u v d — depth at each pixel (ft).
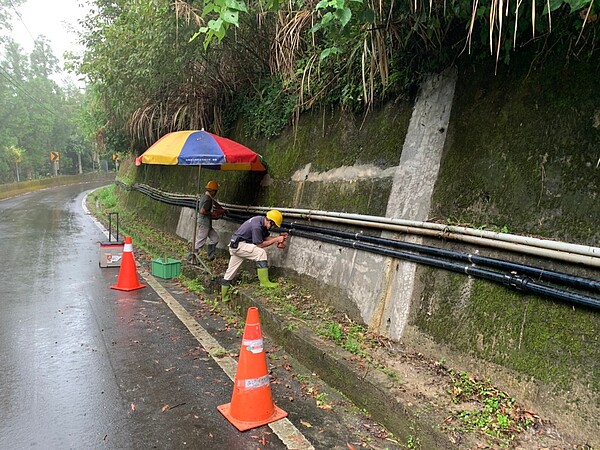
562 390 8.75
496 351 10.21
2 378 12.87
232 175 29.27
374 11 12.24
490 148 11.83
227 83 30.07
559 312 9.22
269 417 10.78
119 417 10.89
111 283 24.11
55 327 17.10
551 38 10.58
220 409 11.21
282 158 23.44
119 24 32.35
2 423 10.57
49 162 177.27
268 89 25.55
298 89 21.04
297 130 22.65
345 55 16.97
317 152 20.42
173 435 10.15
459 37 12.85
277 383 12.77
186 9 23.13
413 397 10.19
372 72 14.38
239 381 10.75
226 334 16.79
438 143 13.60
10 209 65.77
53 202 77.71
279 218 20.10
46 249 34.14
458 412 9.53
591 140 9.49
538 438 8.57
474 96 12.76
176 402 11.64
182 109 34.42
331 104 19.71
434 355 11.75
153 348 15.26
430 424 9.13
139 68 29.09
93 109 56.29
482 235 11.06
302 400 11.82
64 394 11.99
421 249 12.92
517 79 11.52
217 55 27.35
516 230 10.51
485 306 10.80
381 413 10.56
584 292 8.77
